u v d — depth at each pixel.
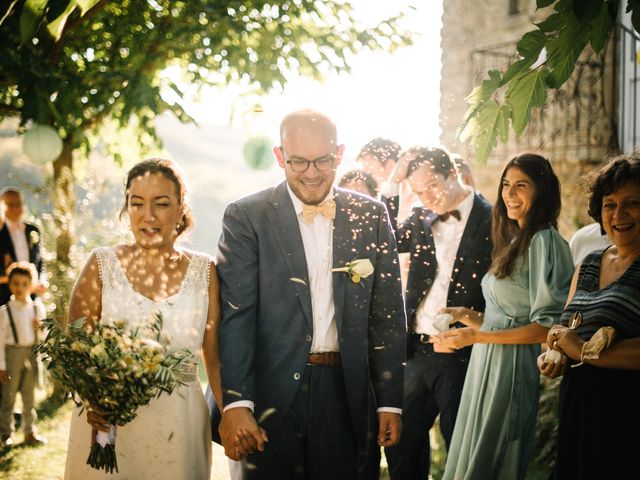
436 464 4.44
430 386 3.92
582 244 4.45
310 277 3.00
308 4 5.44
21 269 5.00
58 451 4.75
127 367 2.49
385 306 3.10
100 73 4.70
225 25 5.10
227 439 2.78
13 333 4.94
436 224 3.97
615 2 2.33
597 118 7.82
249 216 2.99
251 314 2.94
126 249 2.88
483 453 3.33
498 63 8.34
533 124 8.02
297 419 2.95
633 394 2.56
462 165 4.40
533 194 3.37
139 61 5.03
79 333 2.58
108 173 5.97
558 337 2.71
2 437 4.92
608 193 2.73
